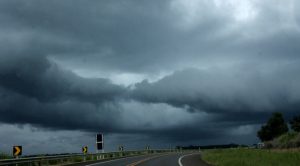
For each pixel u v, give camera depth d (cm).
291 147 5250
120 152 6141
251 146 8212
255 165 2645
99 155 5062
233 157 3600
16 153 3278
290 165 2483
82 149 4806
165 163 3481
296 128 10550
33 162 3334
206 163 3412
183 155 5662
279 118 11106
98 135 5397
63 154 3984
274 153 3609
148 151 7700
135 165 3259
